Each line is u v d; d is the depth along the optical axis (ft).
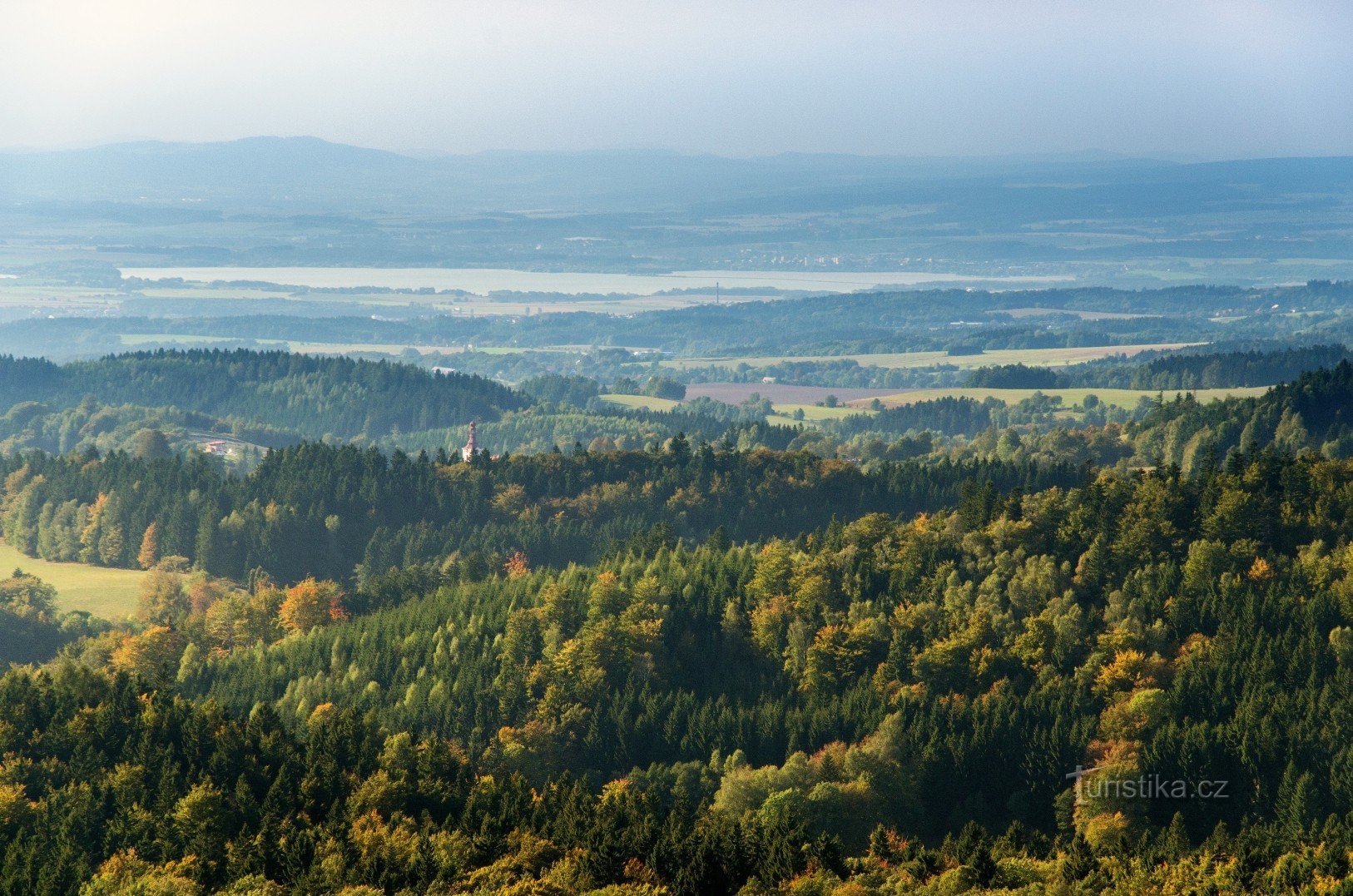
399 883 519.19
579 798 574.56
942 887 513.04
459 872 517.96
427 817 565.94
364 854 534.37
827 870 521.24
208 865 535.60
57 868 523.70
